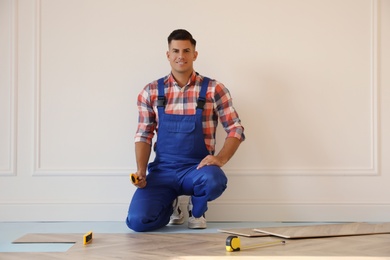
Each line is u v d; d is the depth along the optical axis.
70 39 3.89
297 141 3.88
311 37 3.88
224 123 3.59
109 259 2.44
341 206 3.84
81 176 3.87
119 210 3.85
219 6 3.88
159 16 3.89
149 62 3.89
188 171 3.47
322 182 3.86
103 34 3.89
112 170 3.87
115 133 3.89
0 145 3.87
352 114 3.87
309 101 3.88
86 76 3.90
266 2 3.88
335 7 3.87
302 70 3.88
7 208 3.84
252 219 3.85
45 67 3.88
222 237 3.02
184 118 3.49
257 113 3.88
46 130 3.88
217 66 3.88
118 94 3.90
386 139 3.87
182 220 3.68
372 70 3.86
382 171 3.86
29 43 3.88
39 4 3.88
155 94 3.57
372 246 2.72
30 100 3.88
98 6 3.89
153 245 2.78
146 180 3.49
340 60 3.87
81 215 3.85
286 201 3.86
